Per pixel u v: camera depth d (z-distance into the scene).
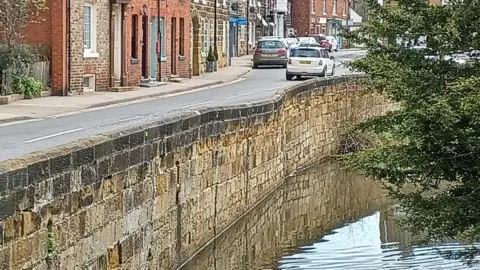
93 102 26.03
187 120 14.97
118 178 11.60
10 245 8.52
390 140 11.77
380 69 11.02
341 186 24.09
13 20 26.73
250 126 20.02
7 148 14.86
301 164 26.98
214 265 15.00
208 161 16.42
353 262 15.13
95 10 30.05
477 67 10.98
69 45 28.22
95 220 10.77
